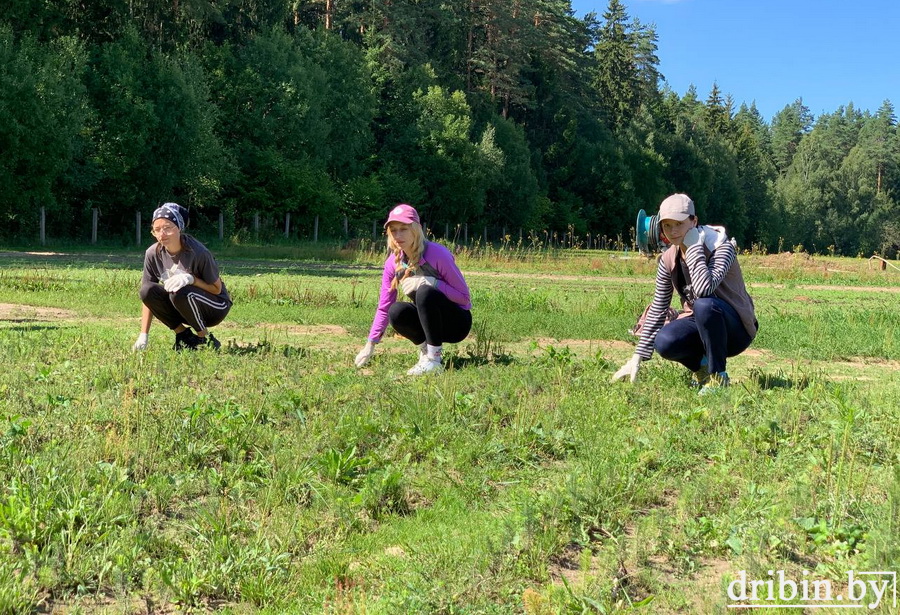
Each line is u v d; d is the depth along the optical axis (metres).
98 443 4.39
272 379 6.31
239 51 48.09
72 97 33.53
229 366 6.80
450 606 2.92
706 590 3.15
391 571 3.25
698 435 5.07
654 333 6.71
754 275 25.38
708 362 6.52
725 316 6.50
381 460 4.41
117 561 3.19
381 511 3.88
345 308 11.73
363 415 5.18
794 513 3.77
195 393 5.70
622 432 5.14
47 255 26.89
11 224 35.66
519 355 8.27
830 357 8.68
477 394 5.96
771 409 5.63
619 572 3.26
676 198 6.36
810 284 23.69
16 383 5.79
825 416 5.54
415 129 58.81
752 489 4.00
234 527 3.59
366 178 54.81
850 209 113.44
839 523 3.63
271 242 45.12
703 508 3.92
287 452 4.39
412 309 7.24
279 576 3.16
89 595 3.06
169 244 7.38
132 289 13.14
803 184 113.88
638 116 88.50
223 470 4.24
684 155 87.69
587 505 3.78
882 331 10.39
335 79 53.78
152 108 36.84
